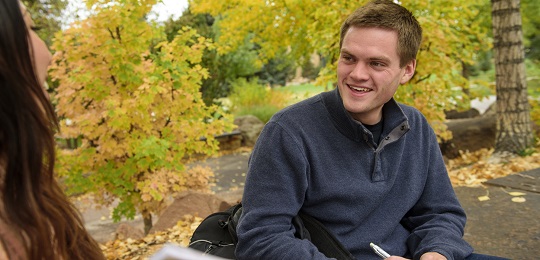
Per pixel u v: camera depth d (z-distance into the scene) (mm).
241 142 14250
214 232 1991
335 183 1845
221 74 16266
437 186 2076
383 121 1944
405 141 1992
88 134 5672
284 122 1836
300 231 1843
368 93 1835
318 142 1836
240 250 1790
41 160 938
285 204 1789
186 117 6203
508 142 7594
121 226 5566
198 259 908
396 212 1969
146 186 5734
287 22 9203
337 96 1867
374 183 1890
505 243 3180
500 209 3795
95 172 6062
